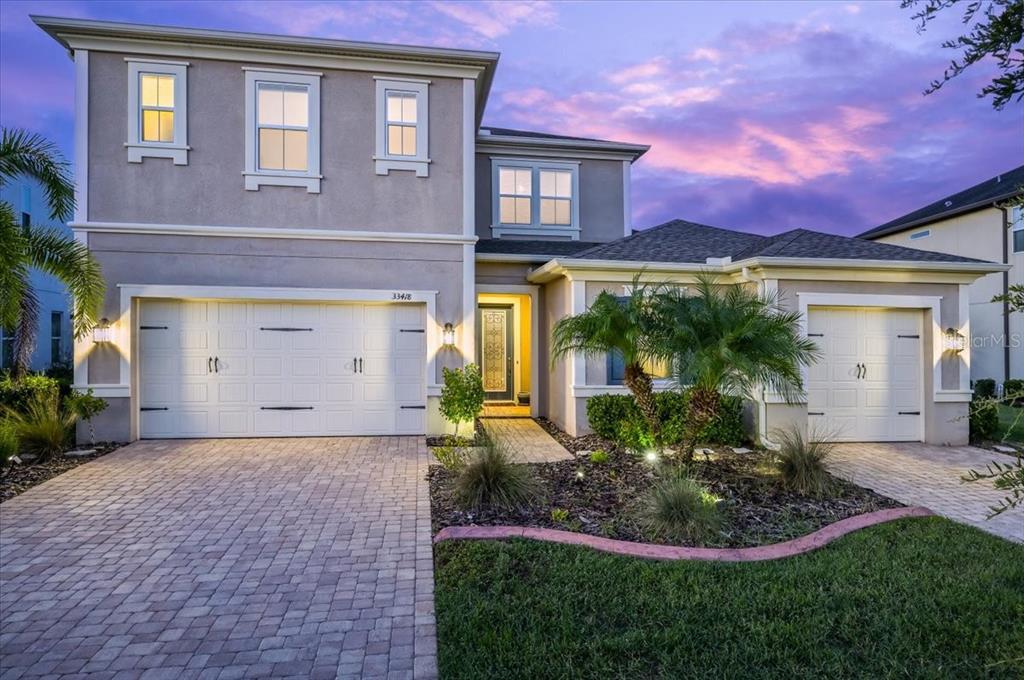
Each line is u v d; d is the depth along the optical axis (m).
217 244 9.38
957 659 3.27
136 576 4.48
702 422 7.14
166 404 9.38
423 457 8.38
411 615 3.87
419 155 9.91
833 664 3.20
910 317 9.98
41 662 3.33
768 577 4.30
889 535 5.20
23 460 7.92
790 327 6.97
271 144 9.66
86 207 9.03
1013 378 15.98
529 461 8.36
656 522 5.30
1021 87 2.05
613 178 14.39
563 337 7.57
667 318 6.87
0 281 7.51
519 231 13.84
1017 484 2.06
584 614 3.78
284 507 6.13
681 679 3.09
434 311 9.94
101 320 9.00
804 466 6.55
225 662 3.33
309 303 9.73
